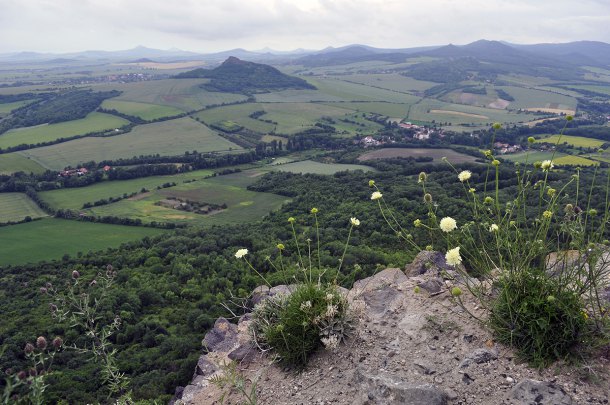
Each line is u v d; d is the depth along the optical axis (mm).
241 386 4234
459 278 5805
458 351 4352
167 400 16359
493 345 4254
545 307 3908
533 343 3934
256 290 7020
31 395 3432
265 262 37781
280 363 5023
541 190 4555
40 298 35062
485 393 3727
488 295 4809
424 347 4562
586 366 3676
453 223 4730
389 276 6699
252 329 5531
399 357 4500
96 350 4926
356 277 17953
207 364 5781
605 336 3789
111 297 33312
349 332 5023
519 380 3756
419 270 6840
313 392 4391
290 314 5102
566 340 3857
